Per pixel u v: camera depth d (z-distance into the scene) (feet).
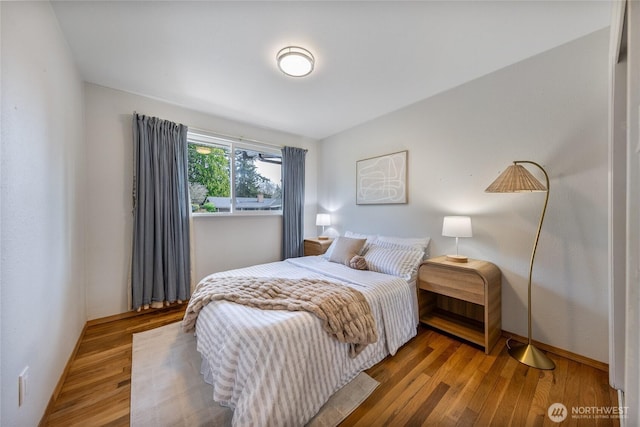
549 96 6.16
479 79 7.42
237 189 11.21
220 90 8.20
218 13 4.99
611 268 4.60
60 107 5.21
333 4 4.77
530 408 4.37
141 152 8.29
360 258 8.44
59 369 4.85
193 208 10.05
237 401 3.80
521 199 6.63
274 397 3.65
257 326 4.10
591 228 5.59
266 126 11.71
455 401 4.54
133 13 4.96
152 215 8.52
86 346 6.38
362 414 4.27
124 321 7.84
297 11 4.94
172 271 8.92
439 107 8.41
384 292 6.33
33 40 3.93
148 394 4.72
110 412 4.29
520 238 6.64
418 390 4.83
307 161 13.52
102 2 4.68
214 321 4.77
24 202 3.53
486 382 5.05
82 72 7.09
